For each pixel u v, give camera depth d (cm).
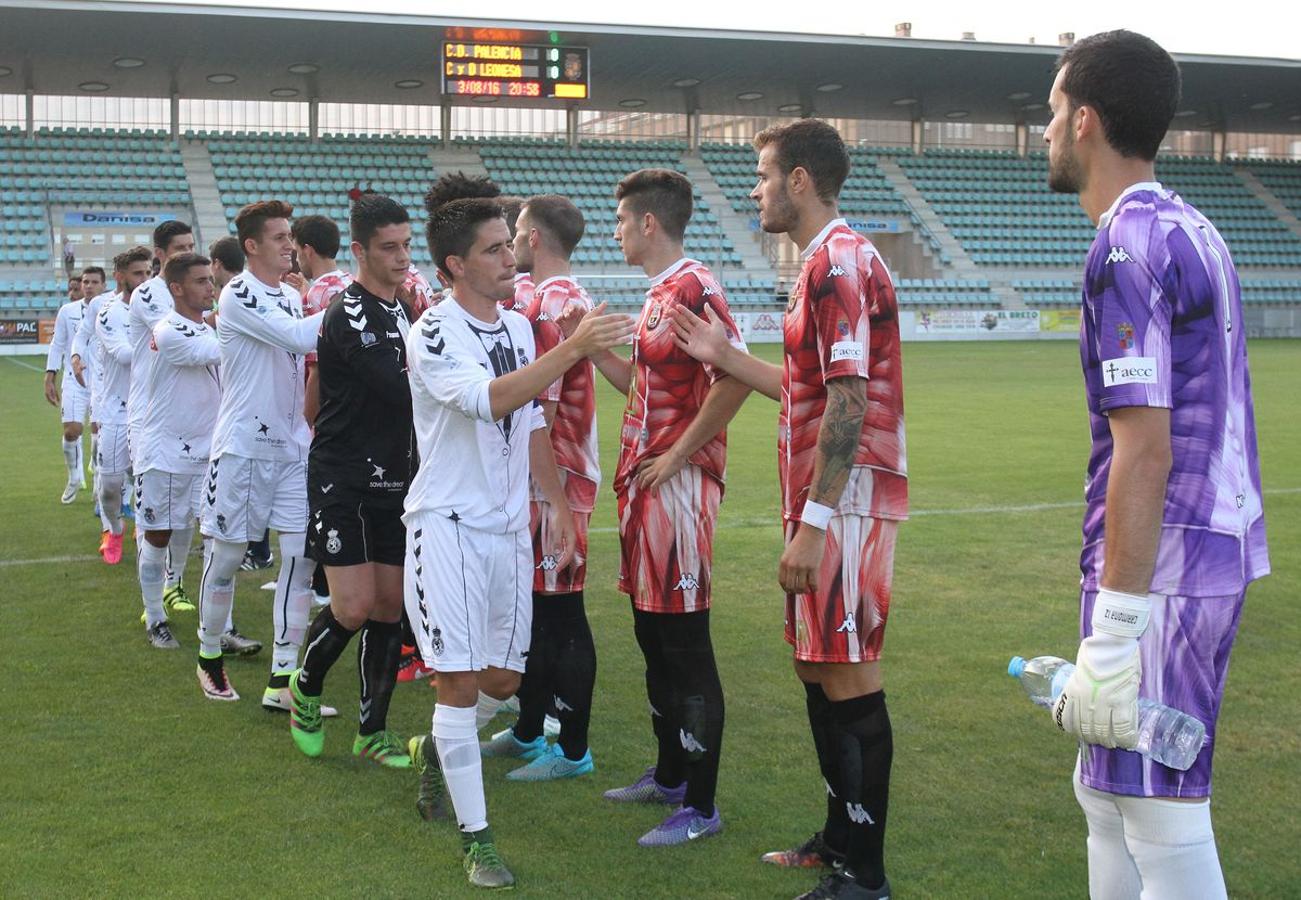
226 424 439
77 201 2698
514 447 316
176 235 555
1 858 301
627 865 303
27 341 2480
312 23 2328
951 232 3319
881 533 276
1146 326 193
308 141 3012
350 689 460
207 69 2633
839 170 280
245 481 436
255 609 586
